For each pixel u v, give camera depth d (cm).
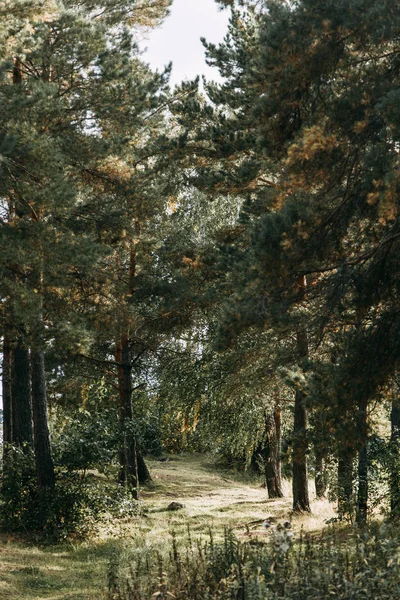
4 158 1433
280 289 1161
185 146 1833
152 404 2805
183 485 3045
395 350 1125
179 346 2541
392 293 1144
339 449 1098
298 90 1126
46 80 1828
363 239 1172
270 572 757
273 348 1811
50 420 2600
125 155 1892
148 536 1634
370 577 711
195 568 865
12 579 1187
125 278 2316
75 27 1761
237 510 2183
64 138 1781
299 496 2000
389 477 1484
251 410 2300
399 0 1018
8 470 1742
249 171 1612
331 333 1311
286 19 1088
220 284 1845
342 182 1151
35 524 1689
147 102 1873
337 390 1080
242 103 1755
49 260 1512
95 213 1947
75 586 1145
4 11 1515
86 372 2661
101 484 1825
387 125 1038
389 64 1108
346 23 1033
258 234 1115
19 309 1498
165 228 2386
